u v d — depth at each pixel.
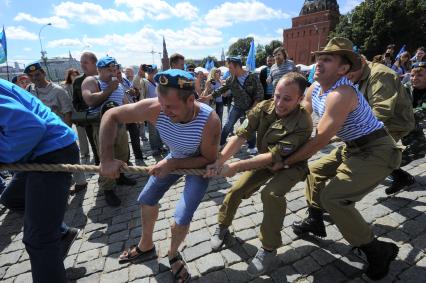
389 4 35.84
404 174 3.22
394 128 2.96
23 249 3.06
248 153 5.59
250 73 5.21
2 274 2.69
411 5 36.41
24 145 1.79
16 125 1.73
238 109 5.34
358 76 2.87
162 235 3.00
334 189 2.15
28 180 1.98
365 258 2.43
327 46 2.13
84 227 3.34
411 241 2.56
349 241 2.16
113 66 3.92
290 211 3.23
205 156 2.19
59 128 2.11
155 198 2.40
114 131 2.14
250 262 2.43
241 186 2.55
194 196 2.22
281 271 2.37
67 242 2.71
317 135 2.10
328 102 2.09
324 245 2.63
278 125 2.26
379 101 2.70
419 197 3.24
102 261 2.70
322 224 2.68
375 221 2.89
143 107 2.06
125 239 3.03
